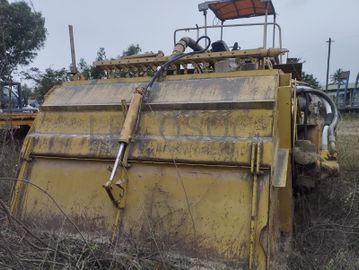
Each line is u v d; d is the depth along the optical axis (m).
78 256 2.80
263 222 2.80
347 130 11.82
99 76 5.71
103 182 3.33
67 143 3.57
